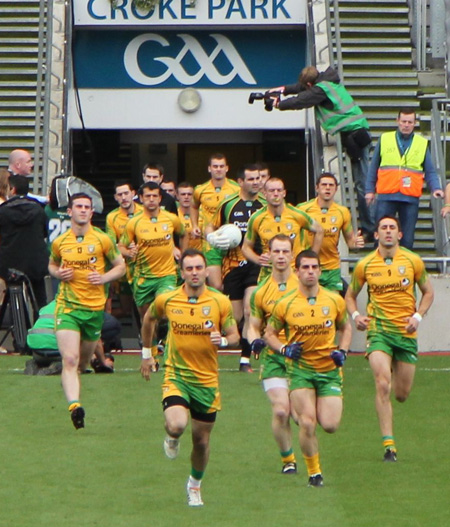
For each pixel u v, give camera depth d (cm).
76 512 2978
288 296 3266
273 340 3275
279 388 3391
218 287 5003
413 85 7319
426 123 7194
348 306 3825
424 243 6550
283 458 3419
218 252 4984
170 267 5097
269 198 4691
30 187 6706
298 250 4738
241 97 7881
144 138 8506
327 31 7169
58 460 3538
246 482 3306
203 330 3100
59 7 7500
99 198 5616
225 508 3019
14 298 5369
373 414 4238
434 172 5659
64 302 3972
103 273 4019
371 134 7056
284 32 7875
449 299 5762
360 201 6184
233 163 9044
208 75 7875
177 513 2970
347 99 6169
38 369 4969
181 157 8962
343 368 5200
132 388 4659
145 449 3684
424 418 4172
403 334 3734
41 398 4441
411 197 5622
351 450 3716
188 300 3122
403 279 3728
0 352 5578
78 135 8194
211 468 3472
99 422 4053
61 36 7388
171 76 7869
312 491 3203
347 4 7625
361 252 6325
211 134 8581
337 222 5012
